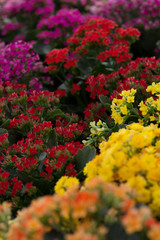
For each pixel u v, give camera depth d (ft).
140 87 9.43
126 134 6.36
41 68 12.24
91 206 4.30
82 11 21.08
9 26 18.65
